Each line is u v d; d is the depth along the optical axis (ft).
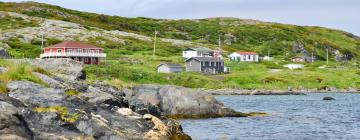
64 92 96.94
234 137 127.65
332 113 213.66
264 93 409.49
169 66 481.87
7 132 62.23
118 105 111.34
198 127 145.59
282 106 264.72
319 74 508.94
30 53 517.55
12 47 539.29
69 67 166.61
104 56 483.92
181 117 164.86
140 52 631.97
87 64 444.55
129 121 89.04
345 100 326.85
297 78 485.15
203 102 171.01
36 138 67.87
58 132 74.69
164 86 170.91
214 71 536.01
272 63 644.27
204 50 633.20
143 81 413.18
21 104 82.58
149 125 91.30
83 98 106.42
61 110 84.02
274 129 146.51
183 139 96.02
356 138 130.00
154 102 163.43
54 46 475.72
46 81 111.86
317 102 302.66
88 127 78.38
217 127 147.02
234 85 439.63
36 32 653.71
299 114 205.87
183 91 169.99
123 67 435.94
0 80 97.14
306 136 132.87
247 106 265.34
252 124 157.89
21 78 102.53
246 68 576.61
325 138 129.39
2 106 67.51
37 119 77.25
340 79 492.13
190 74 464.65
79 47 474.49
